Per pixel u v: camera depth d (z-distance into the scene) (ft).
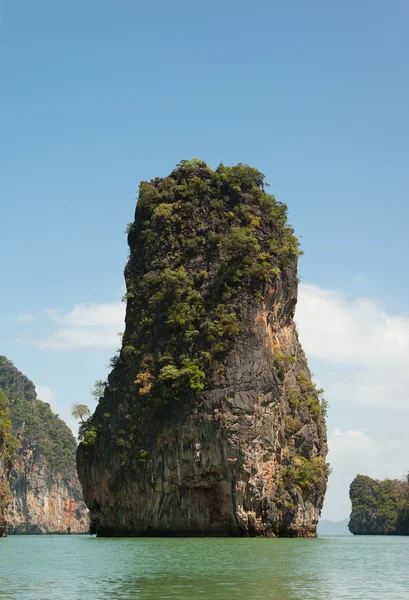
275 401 275.39
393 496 653.71
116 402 298.35
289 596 105.09
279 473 274.36
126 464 283.59
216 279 292.81
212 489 269.64
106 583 118.42
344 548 219.82
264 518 266.57
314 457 289.33
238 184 313.53
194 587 112.68
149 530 277.03
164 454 273.54
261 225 303.48
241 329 280.72
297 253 307.17
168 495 272.92
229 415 265.95
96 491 299.38
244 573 131.95
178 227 312.50
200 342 283.38
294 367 304.09
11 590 111.75
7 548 235.61
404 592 111.45
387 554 195.31
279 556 170.50
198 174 320.70
